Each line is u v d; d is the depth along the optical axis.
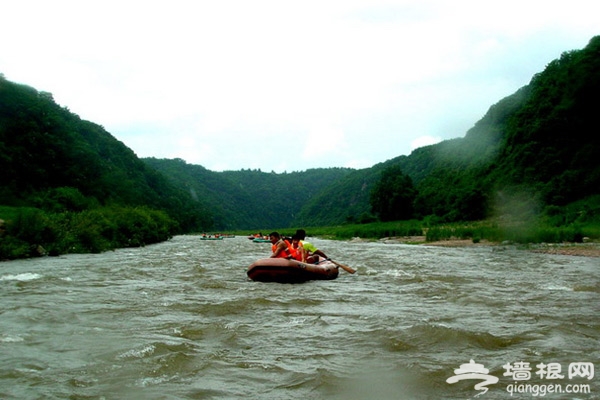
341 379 4.42
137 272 14.38
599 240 28.80
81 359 5.06
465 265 16.70
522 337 5.88
